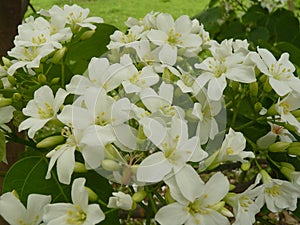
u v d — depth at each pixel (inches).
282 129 14.1
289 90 13.2
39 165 12.6
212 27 27.3
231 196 11.9
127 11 45.0
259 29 25.2
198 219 10.8
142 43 13.8
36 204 11.4
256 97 14.0
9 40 18.9
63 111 11.5
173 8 51.3
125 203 10.7
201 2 53.4
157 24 14.9
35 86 14.2
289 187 13.1
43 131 26.9
